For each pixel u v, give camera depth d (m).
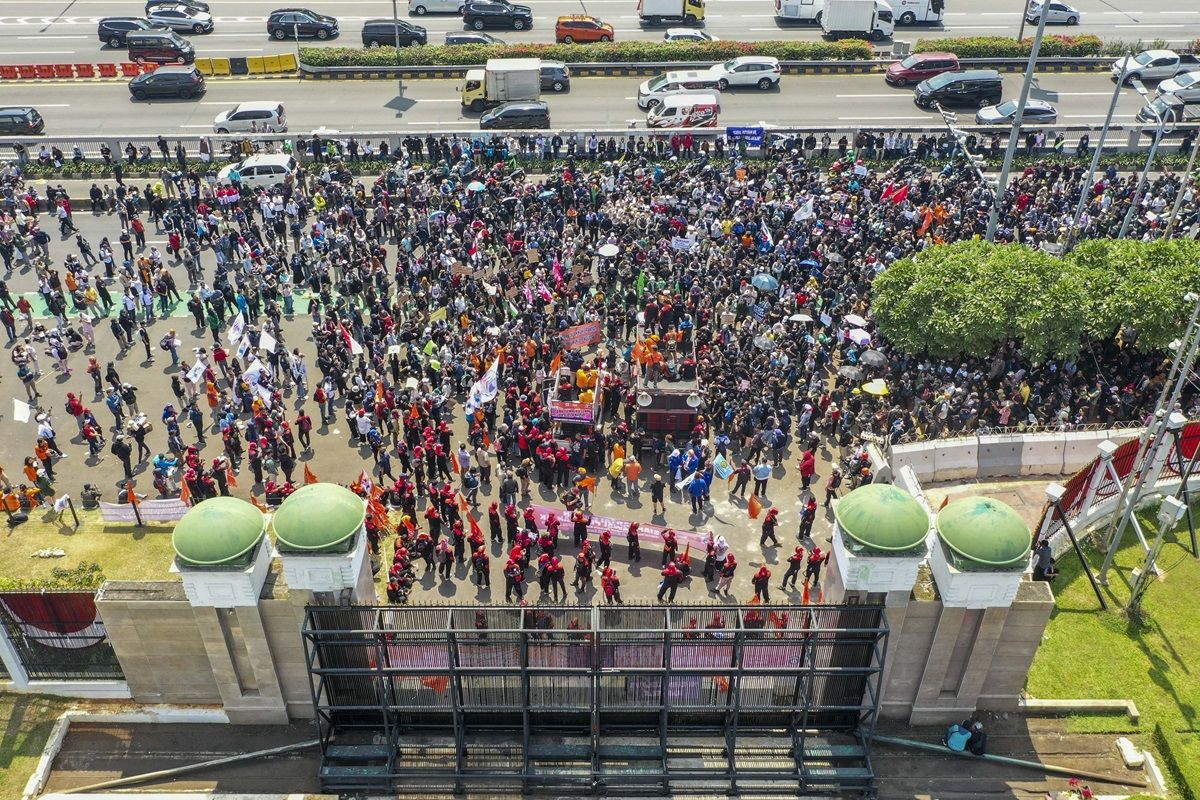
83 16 83.56
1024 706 27.81
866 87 72.69
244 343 42.47
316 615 25.03
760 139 61.66
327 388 42.12
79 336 46.16
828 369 44.19
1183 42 78.88
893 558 24.39
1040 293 40.31
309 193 58.00
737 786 25.61
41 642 26.95
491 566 34.31
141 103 69.38
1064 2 87.88
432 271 49.12
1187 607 31.70
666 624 24.80
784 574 34.03
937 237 49.72
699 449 36.62
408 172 57.72
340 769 25.80
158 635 26.16
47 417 38.50
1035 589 26.06
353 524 24.53
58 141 60.50
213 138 61.16
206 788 25.78
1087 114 68.12
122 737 26.92
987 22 83.25
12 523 35.03
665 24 82.44
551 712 26.28
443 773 25.61
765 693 26.11
